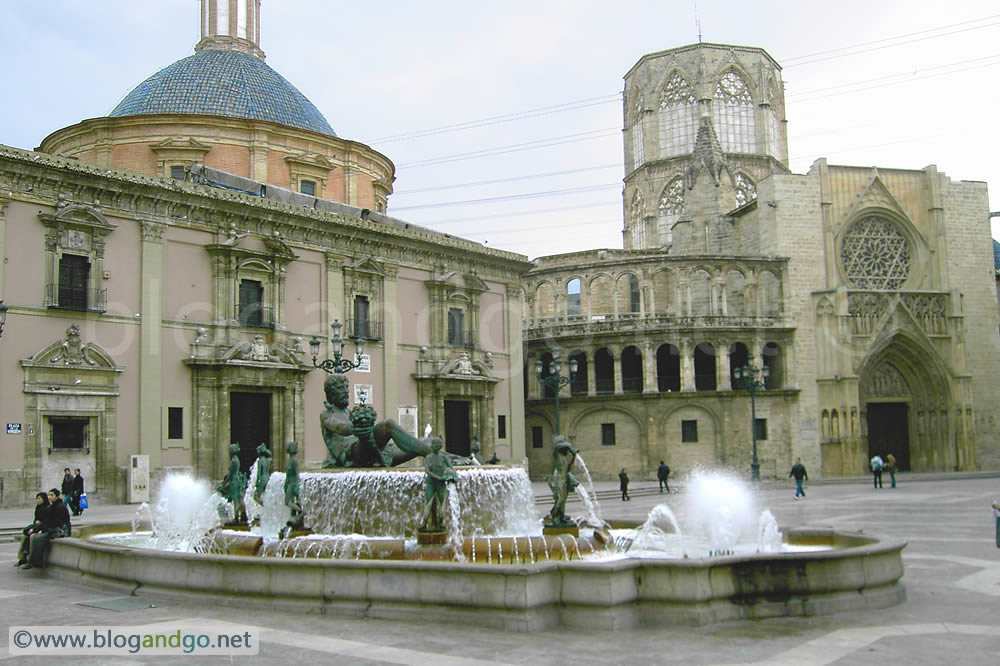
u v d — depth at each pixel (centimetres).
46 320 3659
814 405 6556
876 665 1059
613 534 1953
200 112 5134
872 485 5594
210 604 1452
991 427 6969
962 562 1922
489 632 1234
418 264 5266
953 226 7069
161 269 4053
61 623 1320
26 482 3544
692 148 8712
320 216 4644
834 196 6888
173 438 4041
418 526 1666
